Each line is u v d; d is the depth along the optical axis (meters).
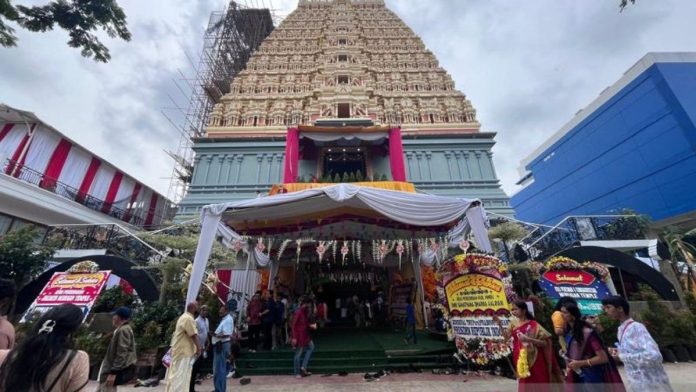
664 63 19.16
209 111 27.09
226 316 6.09
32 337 2.01
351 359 7.85
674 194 18.02
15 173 14.06
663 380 2.96
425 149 19.95
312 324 7.59
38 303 7.82
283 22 30.66
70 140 16.58
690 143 17.22
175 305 8.73
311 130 15.45
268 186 18.44
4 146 14.45
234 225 9.63
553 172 29.47
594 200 24.27
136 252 12.37
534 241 13.89
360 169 18.98
